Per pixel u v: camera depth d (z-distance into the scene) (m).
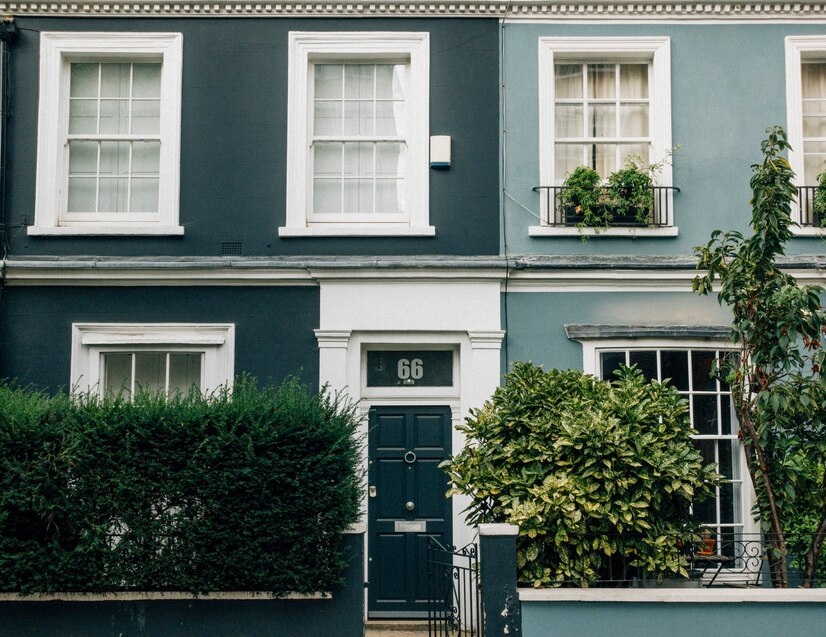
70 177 9.86
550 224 9.62
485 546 7.06
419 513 9.46
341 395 9.25
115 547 7.34
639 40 9.81
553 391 7.65
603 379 9.38
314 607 7.45
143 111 9.92
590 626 7.00
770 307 7.50
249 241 9.59
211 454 7.32
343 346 9.39
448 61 9.82
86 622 7.39
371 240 9.60
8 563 7.27
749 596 7.01
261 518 7.40
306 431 7.50
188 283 9.45
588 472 7.14
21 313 9.42
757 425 7.66
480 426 7.61
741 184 9.70
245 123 9.73
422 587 9.35
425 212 9.64
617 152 9.94
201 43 9.80
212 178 9.66
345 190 9.90
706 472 7.42
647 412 7.42
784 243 8.21
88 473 7.31
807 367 9.31
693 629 7.00
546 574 7.18
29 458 7.30
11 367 9.37
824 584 7.82
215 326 9.42
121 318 9.44
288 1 9.72
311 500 7.40
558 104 9.99
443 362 9.68
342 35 9.79
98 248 9.55
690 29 9.85
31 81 9.73
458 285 9.45
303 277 9.40
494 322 9.41
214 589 7.38
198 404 7.57
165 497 7.40
